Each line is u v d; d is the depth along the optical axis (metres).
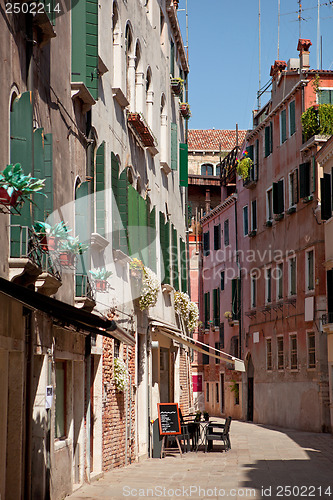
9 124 9.36
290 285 35.72
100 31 15.92
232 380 45.28
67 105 13.05
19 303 10.04
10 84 9.46
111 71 17.22
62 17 12.80
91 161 14.70
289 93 35.84
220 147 56.84
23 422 10.41
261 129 41.22
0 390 9.89
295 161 35.47
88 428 14.37
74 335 13.51
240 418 44.16
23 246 9.27
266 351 39.09
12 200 7.88
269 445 24.41
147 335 21.50
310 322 33.03
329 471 16.72
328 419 31.23
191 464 18.38
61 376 13.17
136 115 19.03
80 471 13.83
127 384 17.61
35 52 10.89
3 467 9.90
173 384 27.62
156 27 24.03
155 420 20.83
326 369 31.61
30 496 10.70
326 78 34.84
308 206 33.50
